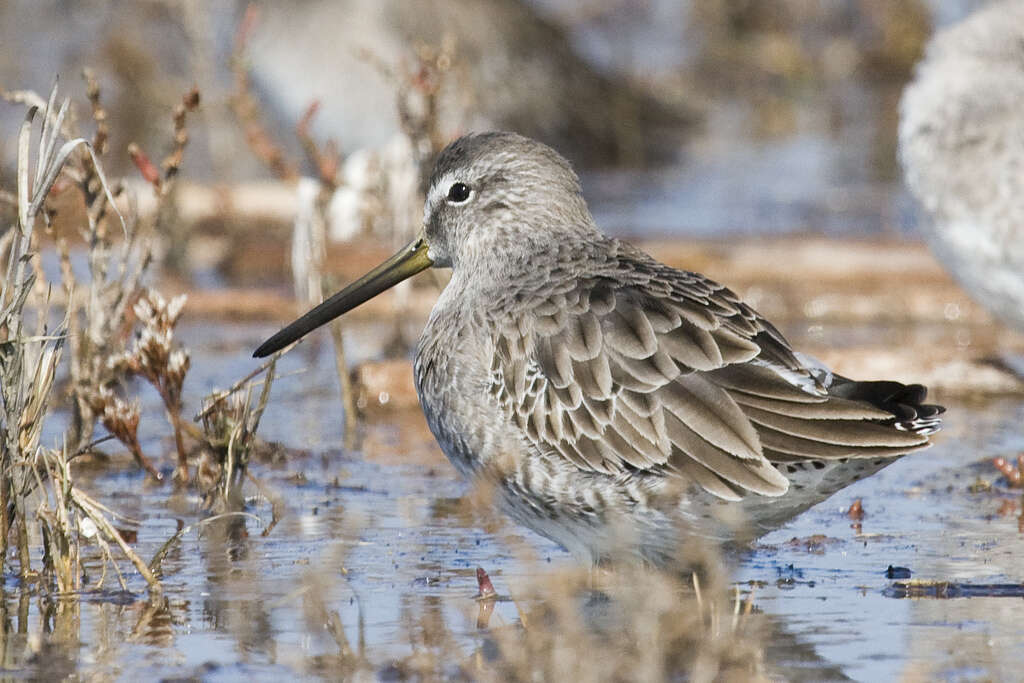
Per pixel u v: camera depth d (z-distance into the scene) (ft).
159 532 36.19
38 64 87.61
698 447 30.12
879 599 31.55
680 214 75.25
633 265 33.68
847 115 97.09
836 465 30.04
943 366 50.62
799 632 29.55
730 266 63.52
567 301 32.32
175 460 41.98
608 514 31.68
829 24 103.76
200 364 53.52
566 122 83.97
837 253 64.75
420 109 70.59
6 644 28.96
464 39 78.28
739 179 83.46
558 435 31.58
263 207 71.05
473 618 30.66
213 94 73.00
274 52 73.77
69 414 45.83
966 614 30.58
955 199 45.83
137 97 82.28
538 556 34.94
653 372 30.68
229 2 79.41
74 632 29.63
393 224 59.06
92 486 39.91
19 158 32.53
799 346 54.65
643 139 88.89
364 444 44.75
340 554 34.45
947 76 46.03
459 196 36.27
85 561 33.96
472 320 33.55
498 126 80.79
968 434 45.57
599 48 102.12
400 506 38.65
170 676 27.43
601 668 27.76
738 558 33.35
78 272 58.44
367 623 30.32
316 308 38.27
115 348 42.75
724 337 30.66
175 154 43.21
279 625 30.07
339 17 73.20
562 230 35.65
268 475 41.34
